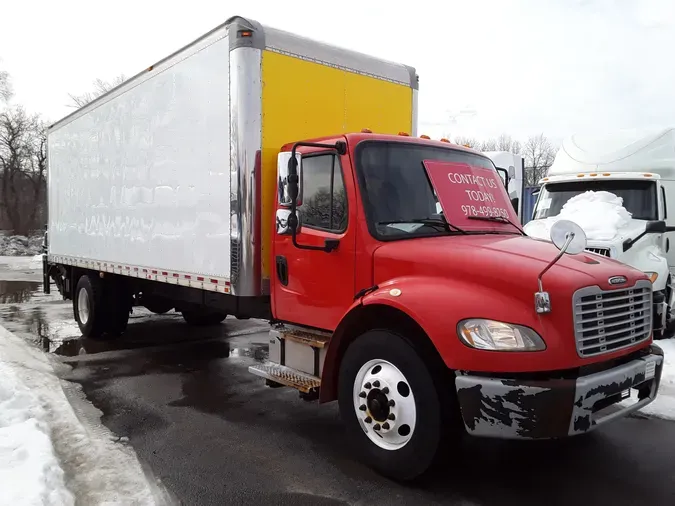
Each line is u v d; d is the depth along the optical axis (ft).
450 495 12.23
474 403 11.23
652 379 13.24
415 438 12.15
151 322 34.71
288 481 12.96
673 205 33.37
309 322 15.66
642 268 26.73
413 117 22.00
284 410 18.19
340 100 19.06
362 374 13.39
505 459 14.12
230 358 25.35
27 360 23.76
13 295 48.57
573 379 11.09
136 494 12.28
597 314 11.90
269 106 17.06
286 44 17.46
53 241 33.60
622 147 33.68
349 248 14.39
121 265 24.75
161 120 21.04
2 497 10.80
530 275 11.43
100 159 26.50
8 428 14.64
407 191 14.80
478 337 11.21
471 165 16.62
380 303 12.71
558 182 33.45
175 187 20.25
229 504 11.89
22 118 157.48
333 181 14.94
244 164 16.69
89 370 23.06
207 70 18.15
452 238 14.21
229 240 17.29
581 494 12.26
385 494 12.29
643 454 14.43
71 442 15.19
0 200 159.63
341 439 15.64
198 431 16.24
